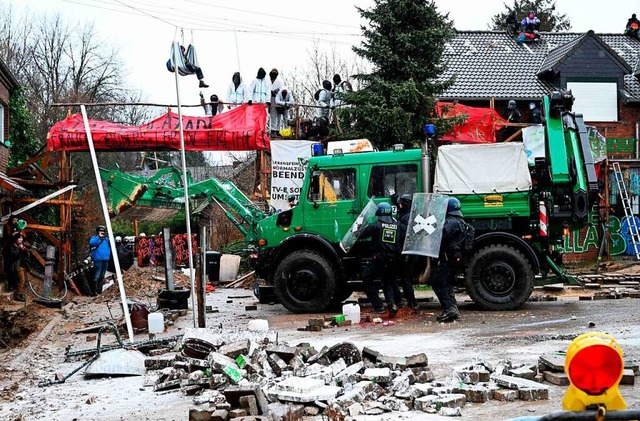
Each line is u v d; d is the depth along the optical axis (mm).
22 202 21906
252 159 37250
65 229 22141
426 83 21625
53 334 14055
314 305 15211
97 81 49188
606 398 2477
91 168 42750
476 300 14414
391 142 21500
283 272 15359
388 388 7555
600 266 24984
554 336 10945
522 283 14211
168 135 20484
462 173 14570
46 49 48188
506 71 30672
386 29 22094
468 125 22469
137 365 9609
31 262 24391
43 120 43344
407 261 13938
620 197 27219
